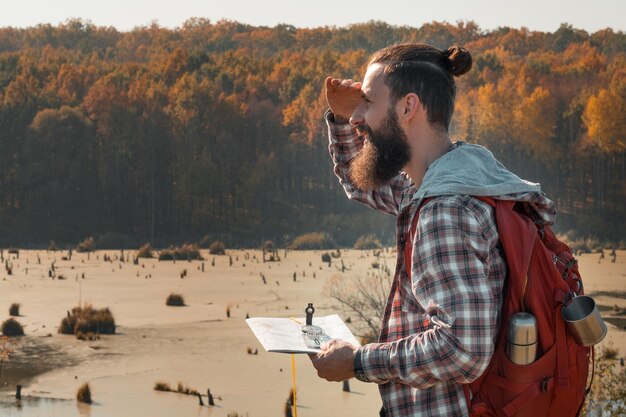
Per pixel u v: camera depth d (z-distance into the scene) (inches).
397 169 95.3
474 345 84.6
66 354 1766.7
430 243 87.6
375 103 94.9
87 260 3543.3
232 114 4936.0
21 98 5022.1
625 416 467.5
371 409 1326.3
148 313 2242.9
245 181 4544.8
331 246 4033.0
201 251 3956.7
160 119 4662.9
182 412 1333.7
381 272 2768.2
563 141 4719.5
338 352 91.3
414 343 87.7
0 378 1558.8
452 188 88.4
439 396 90.9
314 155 4751.5
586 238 3865.7
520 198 90.2
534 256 89.3
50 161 4478.3
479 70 5787.4
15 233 4217.5
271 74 6190.9
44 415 1309.1
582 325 86.9
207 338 1919.3
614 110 4333.2
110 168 4507.9
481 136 4493.1
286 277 2886.3
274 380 1535.4
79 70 6117.1
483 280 86.4
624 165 4485.7
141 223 4446.4
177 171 4584.2
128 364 1673.2
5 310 2261.3
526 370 87.2
